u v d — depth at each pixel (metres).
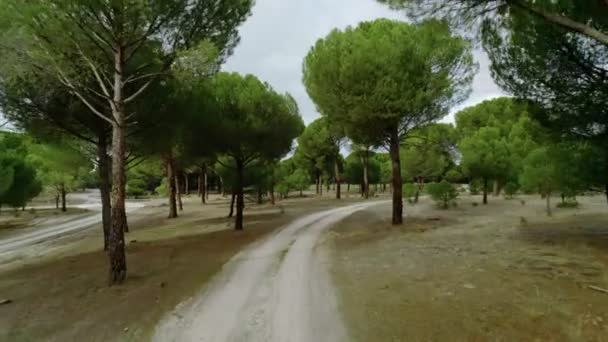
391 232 13.72
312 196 43.84
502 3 6.66
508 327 4.66
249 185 20.98
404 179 43.16
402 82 13.39
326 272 8.13
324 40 15.58
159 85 10.87
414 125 15.77
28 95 9.84
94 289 7.07
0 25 7.21
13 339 4.84
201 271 8.49
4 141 25.56
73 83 8.64
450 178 47.28
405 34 14.20
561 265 7.52
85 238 16.75
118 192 7.75
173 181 25.09
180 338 4.89
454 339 4.44
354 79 13.71
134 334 5.02
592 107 8.23
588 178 9.84
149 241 13.89
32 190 26.92
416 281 6.95
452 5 6.91
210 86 14.95
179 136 14.16
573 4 6.79
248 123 15.62
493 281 6.64
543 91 9.10
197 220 21.98
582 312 4.98
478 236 11.94
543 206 22.44
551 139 9.95
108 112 11.04
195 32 8.52
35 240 17.27
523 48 9.05
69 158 18.89
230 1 8.59
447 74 14.12
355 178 48.47
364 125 15.15
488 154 25.11
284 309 5.88
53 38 7.24
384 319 5.20
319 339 4.74
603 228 12.31
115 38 7.67
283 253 10.50
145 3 6.99
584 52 8.15
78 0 6.77
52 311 5.87
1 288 7.25
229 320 5.49
